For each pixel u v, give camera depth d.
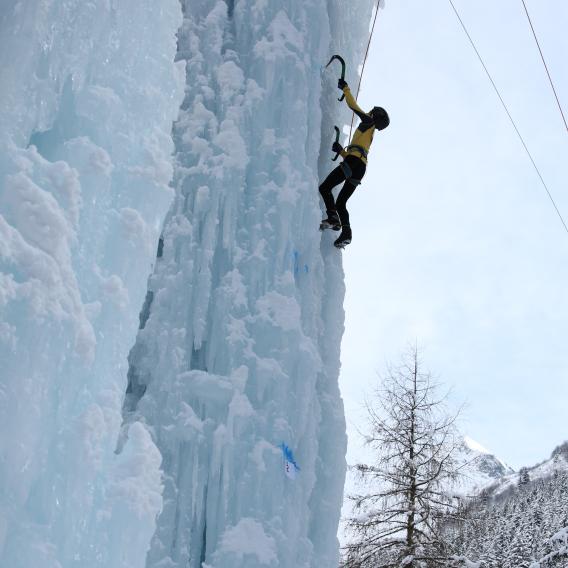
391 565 15.46
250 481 5.60
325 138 7.33
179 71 4.42
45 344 3.03
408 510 15.85
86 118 3.73
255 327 6.04
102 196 3.66
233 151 6.32
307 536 6.38
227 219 6.25
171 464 5.61
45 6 3.44
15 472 2.85
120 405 3.54
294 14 6.97
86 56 3.68
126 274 3.75
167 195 4.07
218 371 5.94
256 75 6.66
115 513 3.39
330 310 6.98
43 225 3.13
